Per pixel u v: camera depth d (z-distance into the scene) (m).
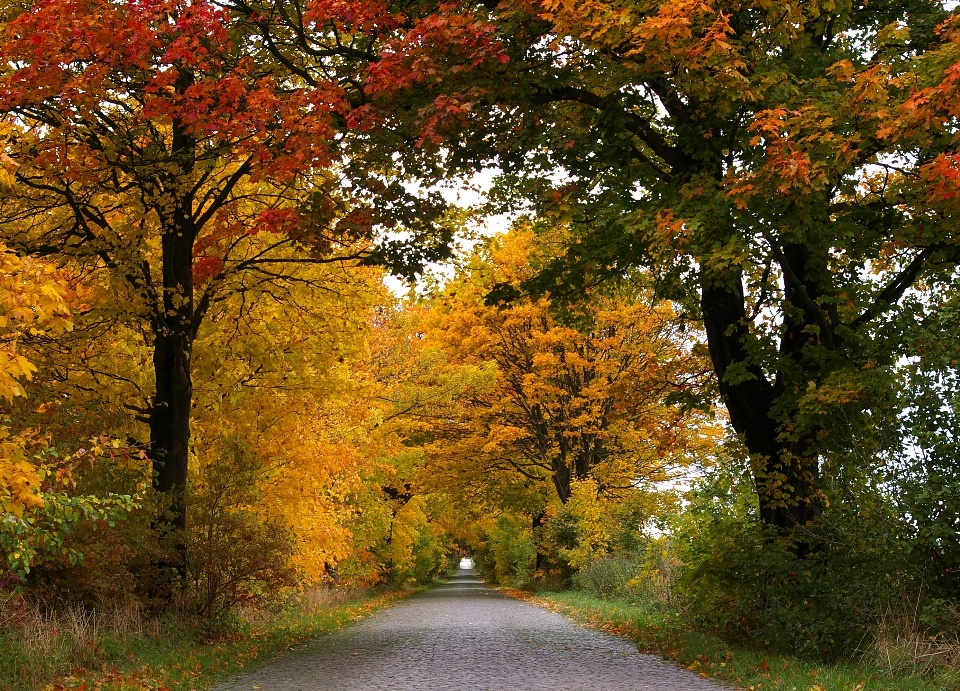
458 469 30.47
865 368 10.02
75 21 9.85
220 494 13.55
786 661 8.98
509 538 40.91
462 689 8.00
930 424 9.04
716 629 11.20
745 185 9.33
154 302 12.38
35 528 7.11
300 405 15.88
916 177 10.11
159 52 10.95
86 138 11.66
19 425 10.88
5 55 10.17
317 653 11.43
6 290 5.69
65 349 12.05
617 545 26.47
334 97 10.71
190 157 11.63
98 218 12.59
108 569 10.91
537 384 27.20
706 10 9.14
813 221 10.20
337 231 11.78
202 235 14.59
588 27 9.76
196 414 15.39
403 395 26.72
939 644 8.09
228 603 13.08
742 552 10.56
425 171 12.51
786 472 11.80
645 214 10.49
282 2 11.66
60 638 8.95
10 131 10.67
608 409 26.80
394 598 31.70
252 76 11.84
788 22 10.40
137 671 8.57
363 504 26.12
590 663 10.03
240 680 8.80
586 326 15.02
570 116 11.51
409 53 10.15
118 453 8.45
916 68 9.89
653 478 27.00
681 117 11.74
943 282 11.99
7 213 12.37
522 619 18.28
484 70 10.43
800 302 11.42
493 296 14.21
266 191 14.25
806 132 9.79
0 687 7.37
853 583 9.55
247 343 14.93
